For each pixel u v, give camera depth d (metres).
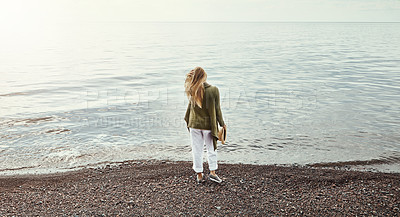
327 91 13.37
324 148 6.48
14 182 4.66
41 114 9.41
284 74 19.23
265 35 89.81
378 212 3.51
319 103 10.92
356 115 9.21
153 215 3.43
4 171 5.25
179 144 6.82
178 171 5.00
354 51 38.34
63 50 40.09
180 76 18.59
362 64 24.67
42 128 7.96
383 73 19.28
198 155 4.35
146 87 14.73
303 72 20.14
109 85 15.30
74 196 4.04
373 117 8.98
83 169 5.34
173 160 5.84
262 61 27.34
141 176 4.80
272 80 16.84
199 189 4.21
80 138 7.20
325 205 3.71
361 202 3.79
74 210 3.59
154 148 6.55
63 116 9.20
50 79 17.20
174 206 3.67
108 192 4.15
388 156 6.01
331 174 4.87
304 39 69.06
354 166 5.52
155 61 27.50
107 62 26.75
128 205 3.71
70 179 4.77
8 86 14.73
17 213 3.54
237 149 6.44
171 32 116.00
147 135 7.45
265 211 3.54
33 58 29.75
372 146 6.59
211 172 4.45
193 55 33.09
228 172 4.93
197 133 4.32
